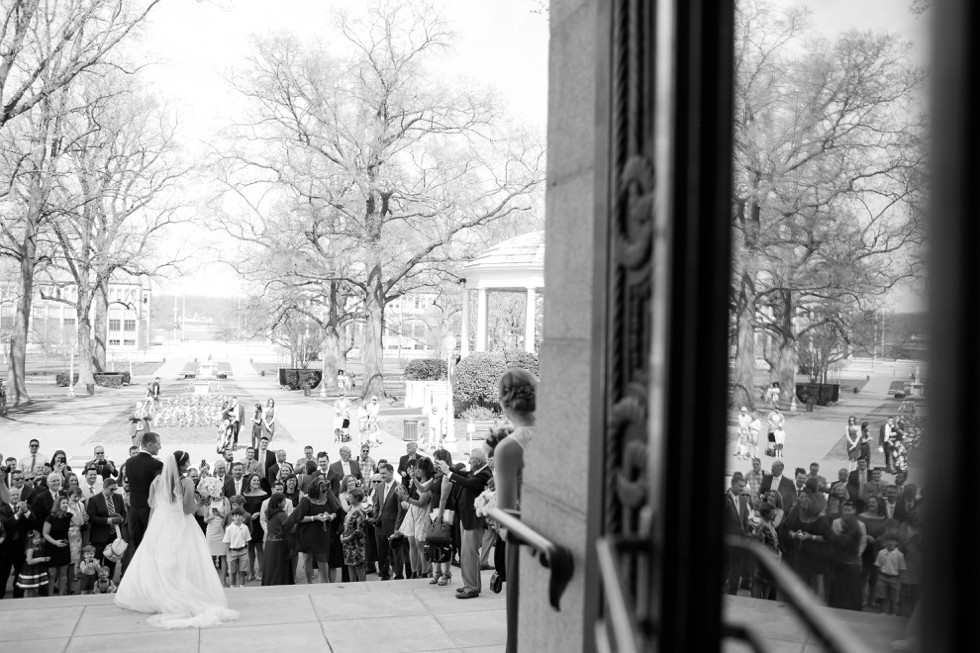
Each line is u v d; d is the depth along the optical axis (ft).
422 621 24.85
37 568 34.30
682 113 3.86
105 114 149.38
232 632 23.62
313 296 193.88
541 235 145.38
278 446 100.07
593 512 7.20
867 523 14.11
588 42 8.87
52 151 133.90
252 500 40.68
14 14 122.42
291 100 150.71
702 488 3.73
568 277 9.27
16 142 125.90
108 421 123.44
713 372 3.78
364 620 24.90
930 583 2.75
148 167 168.45
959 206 2.68
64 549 34.94
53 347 368.89
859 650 2.99
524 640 10.62
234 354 490.90
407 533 35.47
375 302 157.07
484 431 113.39
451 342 102.17
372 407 103.19
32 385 218.38
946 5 2.72
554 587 8.79
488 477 28.17
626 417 6.05
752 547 4.64
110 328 518.78
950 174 2.72
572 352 9.07
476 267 147.43
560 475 9.30
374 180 150.00
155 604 25.11
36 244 159.22
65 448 92.58
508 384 14.33
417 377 169.48
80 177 153.38
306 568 36.47
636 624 3.74
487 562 34.40
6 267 163.43
